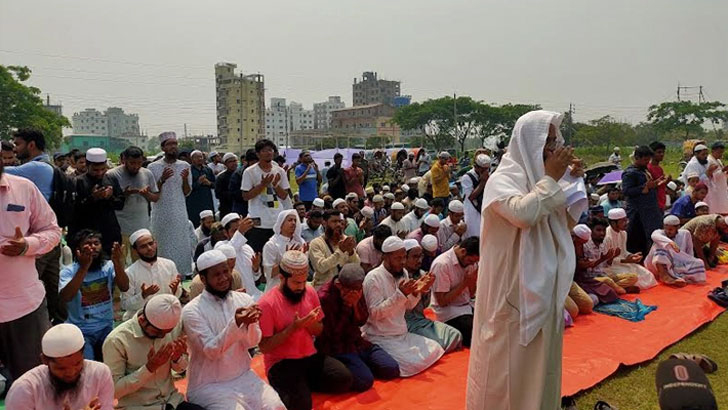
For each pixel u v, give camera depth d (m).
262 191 8.37
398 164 24.66
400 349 5.72
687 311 7.39
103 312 5.57
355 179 13.88
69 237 6.75
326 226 7.36
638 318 7.15
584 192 3.68
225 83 84.44
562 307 3.65
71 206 6.16
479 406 3.86
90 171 6.79
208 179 11.15
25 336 4.24
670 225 8.98
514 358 3.67
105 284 5.61
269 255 7.02
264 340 4.84
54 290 5.31
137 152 7.83
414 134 79.44
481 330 3.87
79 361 3.43
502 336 3.71
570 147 3.58
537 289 3.58
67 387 3.49
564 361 5.75
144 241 5.96
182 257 8.76
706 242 9.61
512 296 3.67
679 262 8.88
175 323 4.17
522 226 3.52
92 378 3.60
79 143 78.62
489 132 65.62
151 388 4.26
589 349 6.10
